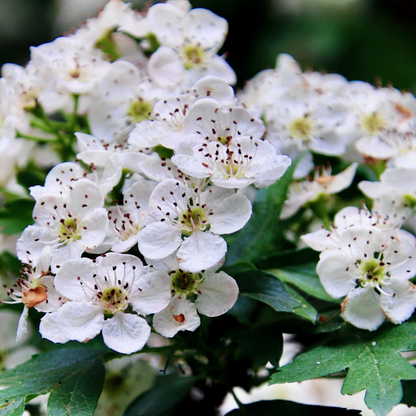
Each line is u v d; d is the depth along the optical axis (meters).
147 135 0.31
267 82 0.34
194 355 0.32
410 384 0.31
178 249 0.30
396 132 0.33
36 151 0.34
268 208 0.32
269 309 0.32
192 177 0.30
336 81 0.34
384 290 0.30
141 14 0.34
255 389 0.33
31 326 0.33
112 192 0.31
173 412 0.32
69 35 0.34
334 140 0.33
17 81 0.33
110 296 0.30
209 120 0.31
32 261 0.30
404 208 0.32
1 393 0.30
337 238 0.31
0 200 0.35
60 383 0.30
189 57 0.33
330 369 0.30
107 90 0.32
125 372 0.32
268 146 0.30
